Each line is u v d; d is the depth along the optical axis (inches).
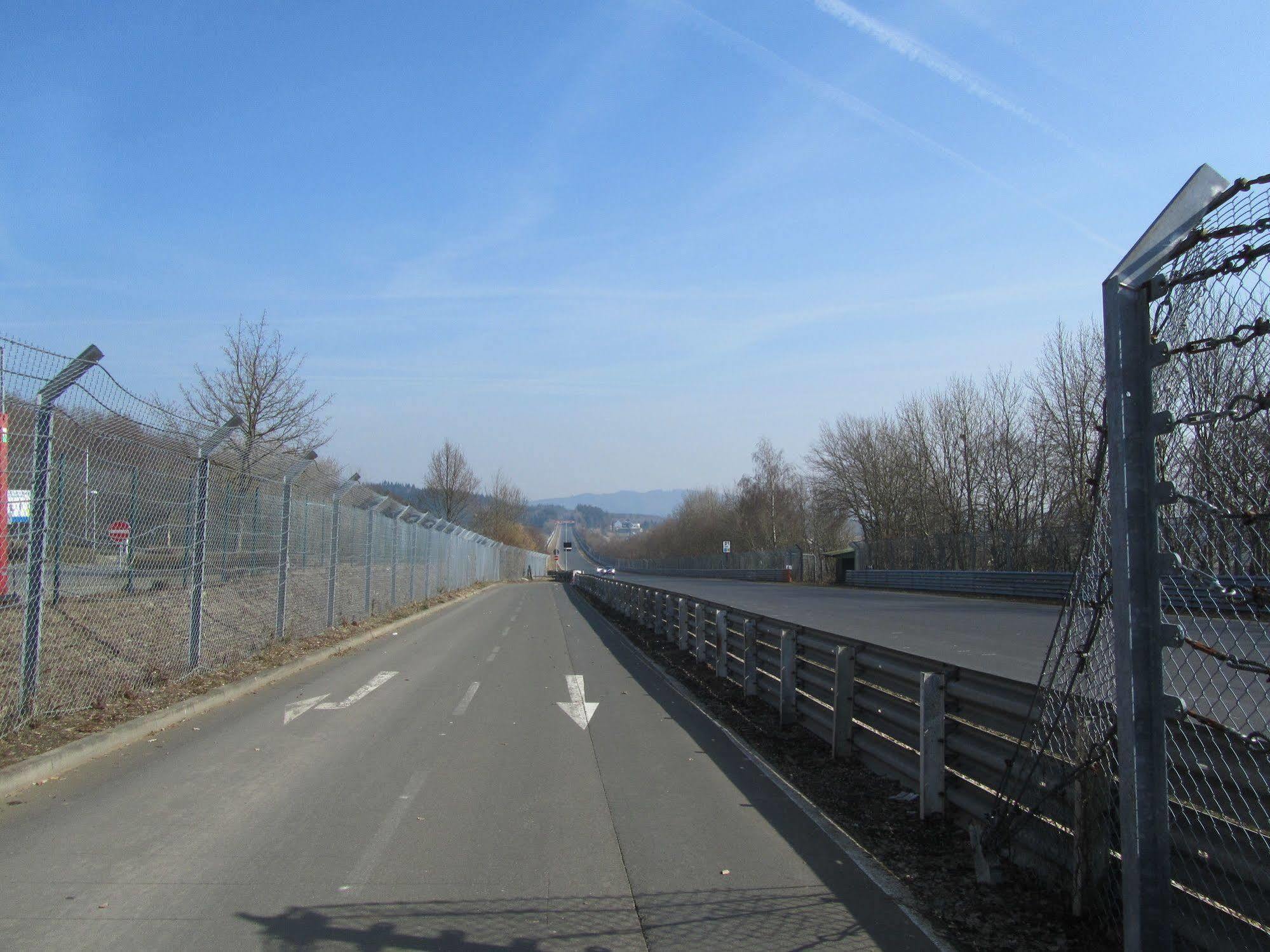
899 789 257.9
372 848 203.9
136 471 368.5
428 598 1149.1
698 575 3543.3
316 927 160.4
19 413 283.1
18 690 291.6
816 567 2193.7
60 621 367.2
